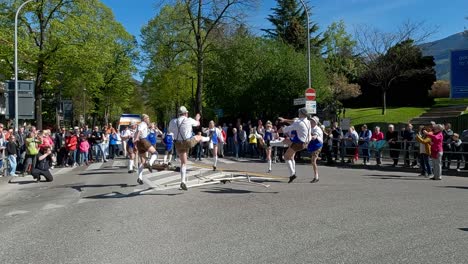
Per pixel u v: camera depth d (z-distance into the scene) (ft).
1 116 162.91
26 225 24.81
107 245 20.01
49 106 173.37
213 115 146.92
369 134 66.18
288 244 19.54
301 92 99.60
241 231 21.94
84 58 101.45
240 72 103.09
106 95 171.42
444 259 17.26
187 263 17.22
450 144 56.03
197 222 24.07
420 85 146.20
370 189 35.86
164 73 151.02
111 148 83.25
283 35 168.45
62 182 47.16
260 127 79.56
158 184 40.40
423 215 25.21
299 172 53.31
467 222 23.48
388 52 130.52
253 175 43.27
